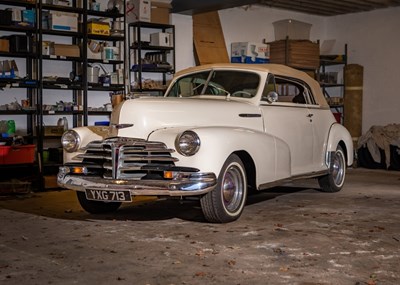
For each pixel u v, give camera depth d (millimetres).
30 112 7711
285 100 6500
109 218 5273
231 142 4773
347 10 11695
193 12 9492
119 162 4617
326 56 11711
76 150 5023
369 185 7832
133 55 9281
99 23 8312
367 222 5023
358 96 11633
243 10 10938
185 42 9789
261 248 4062
